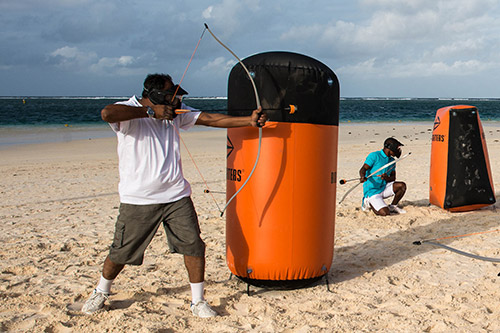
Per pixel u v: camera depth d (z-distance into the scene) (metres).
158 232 6.27
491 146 17.73
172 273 4.72
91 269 4.88
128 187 3.52
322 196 4.03
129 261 3.64
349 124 35.81
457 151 7.02
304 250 3.98
